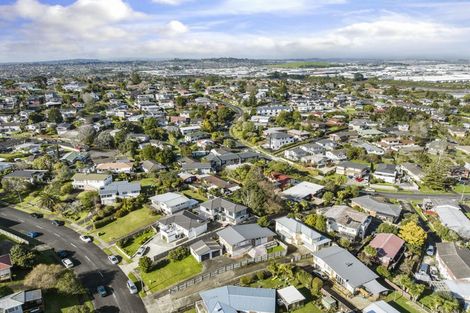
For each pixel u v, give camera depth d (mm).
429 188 91562
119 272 53906
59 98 187875
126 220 69250
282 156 115062
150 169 94062
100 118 155250
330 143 121375
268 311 42812
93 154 110750
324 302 45094
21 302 43031
